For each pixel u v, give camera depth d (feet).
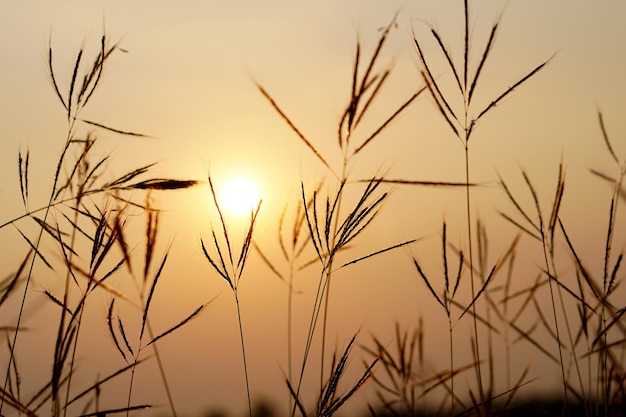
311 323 5.90
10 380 5.46
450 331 6.87
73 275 5.53
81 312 5.56
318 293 5.93
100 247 5.59
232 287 5.97
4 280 5.60
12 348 5.49
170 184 5.77
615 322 6.63
